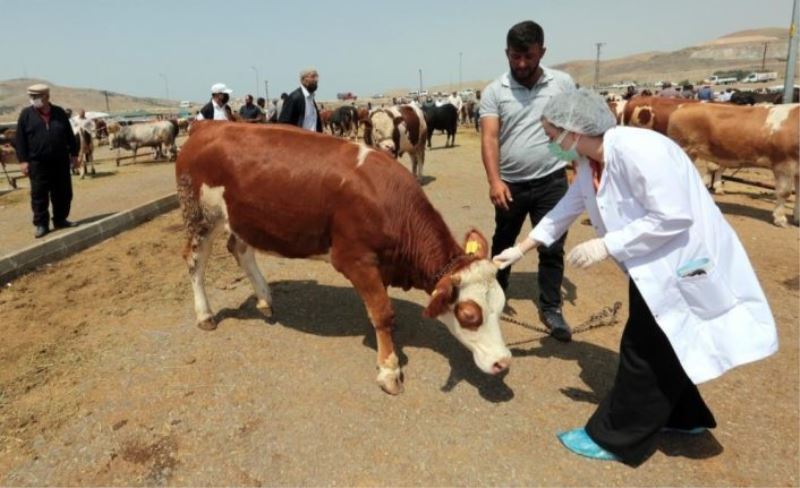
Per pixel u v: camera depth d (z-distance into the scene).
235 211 4.28
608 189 2.89
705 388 3.91
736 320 2.76
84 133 14.12
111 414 3.63
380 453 3.29
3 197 11.95
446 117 19.38
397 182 3.81
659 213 2.64
